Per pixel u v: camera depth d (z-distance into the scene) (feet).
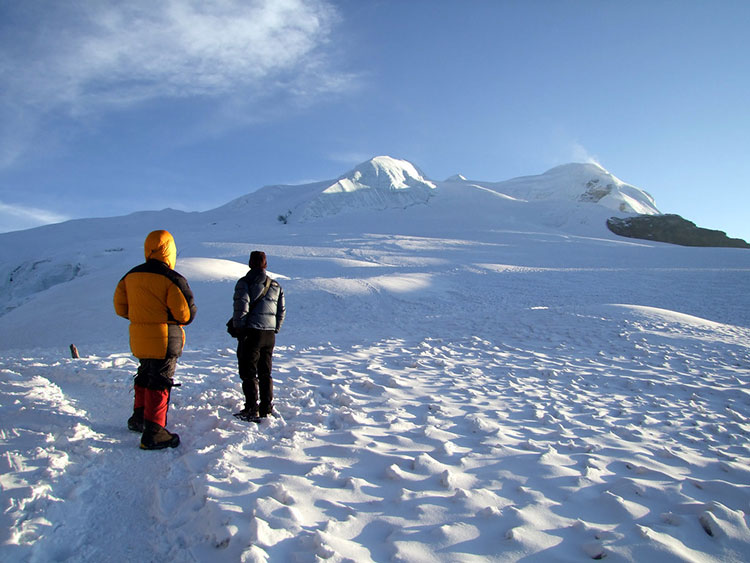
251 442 11.09
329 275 110.42
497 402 16.43
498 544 7.32
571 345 30.19
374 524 7.86
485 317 43.42
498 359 25.39
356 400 15.40
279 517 7.66
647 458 11.48
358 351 25.71
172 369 11.45
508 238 231.30
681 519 8.12
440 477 9.60
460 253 169.27
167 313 11.33
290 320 62.18
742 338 34.14
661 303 79.46
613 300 83.30
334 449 10.93
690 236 327.06
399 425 13.07
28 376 17.52
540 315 41.16
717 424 14.92
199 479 8.89
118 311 11.78
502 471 10.14
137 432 12.03
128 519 8.16
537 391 18.57
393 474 9.64
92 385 17.22
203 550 7.09
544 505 8.63
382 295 79.71
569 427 14.05
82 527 7.77
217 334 52.37
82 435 11.14
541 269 129.18
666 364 24.71
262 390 13.34
